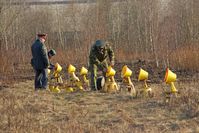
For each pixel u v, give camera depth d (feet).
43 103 29.81
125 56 71.00
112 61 35.65
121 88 35.42
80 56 69.51
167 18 83.41
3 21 74.90
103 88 34.65
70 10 108.37
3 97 33.09
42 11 113.50
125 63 63.31
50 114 26.71
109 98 30.81
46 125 23.77
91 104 29.12
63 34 105.19
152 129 21.74
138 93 31.94
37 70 37.45
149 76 48.14
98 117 25.23
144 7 78.95
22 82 47.70
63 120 25.07
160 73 50.21
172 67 53.47
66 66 64.64
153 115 24.88
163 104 27.07
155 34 65.00
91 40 71.31
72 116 25.67
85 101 30.19
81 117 25.48
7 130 22.93
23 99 31.63
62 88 36.94
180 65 52.21
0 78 49.19
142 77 31.22
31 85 44.37
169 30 73.87
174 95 28.76
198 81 40.63
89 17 91.61
